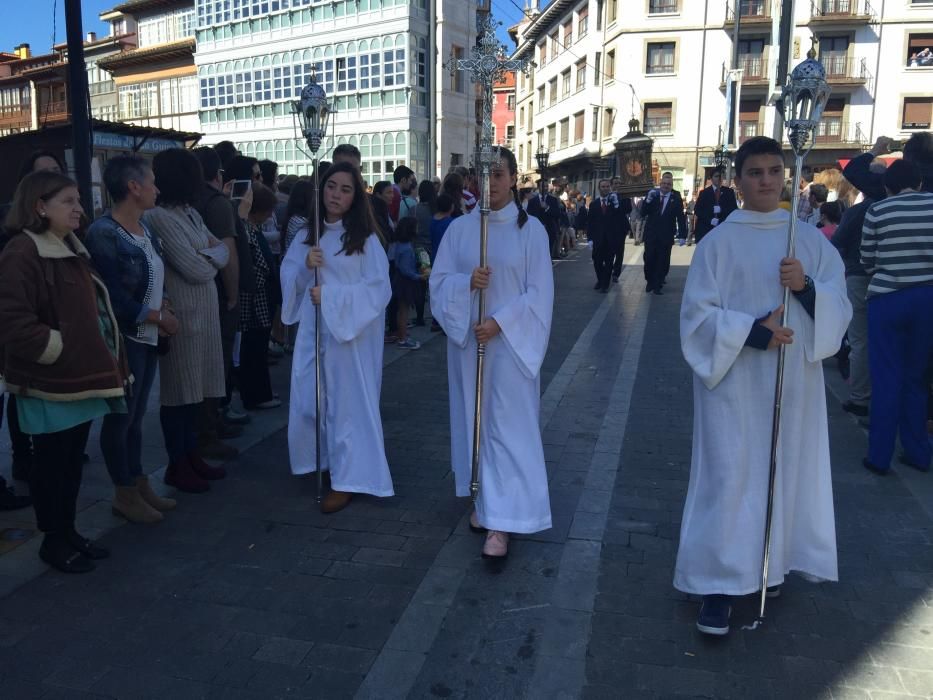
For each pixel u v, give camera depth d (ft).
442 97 100.37
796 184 9.86
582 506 14.30
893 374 15.55
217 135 114.52
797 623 10.53
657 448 17.38
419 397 21.81
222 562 12.26
